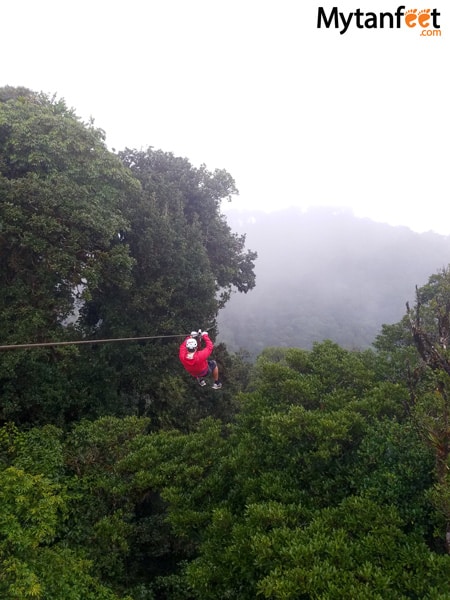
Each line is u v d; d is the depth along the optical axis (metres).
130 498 10.29
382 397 7.96
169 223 17.73
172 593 9.73
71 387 14.01
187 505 7.97
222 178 22.97
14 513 7.87
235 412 19.02
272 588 4.94
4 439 10.69
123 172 15.45
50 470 10.04
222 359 18.81
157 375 16.34
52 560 7.74
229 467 8.32
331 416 7.31
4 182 12.16
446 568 5.03
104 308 16.22
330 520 6.02
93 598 7.76
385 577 4.92
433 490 5.71
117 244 15.12
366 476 6.57
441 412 6.46
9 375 11.98
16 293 12.83
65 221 13.00
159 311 17.25
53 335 13.21
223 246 23.00
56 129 13.55
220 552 6.74
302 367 9.81
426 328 10.88
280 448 7.48
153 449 9.57
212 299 18.55
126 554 9.80
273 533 5.82
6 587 6.63
